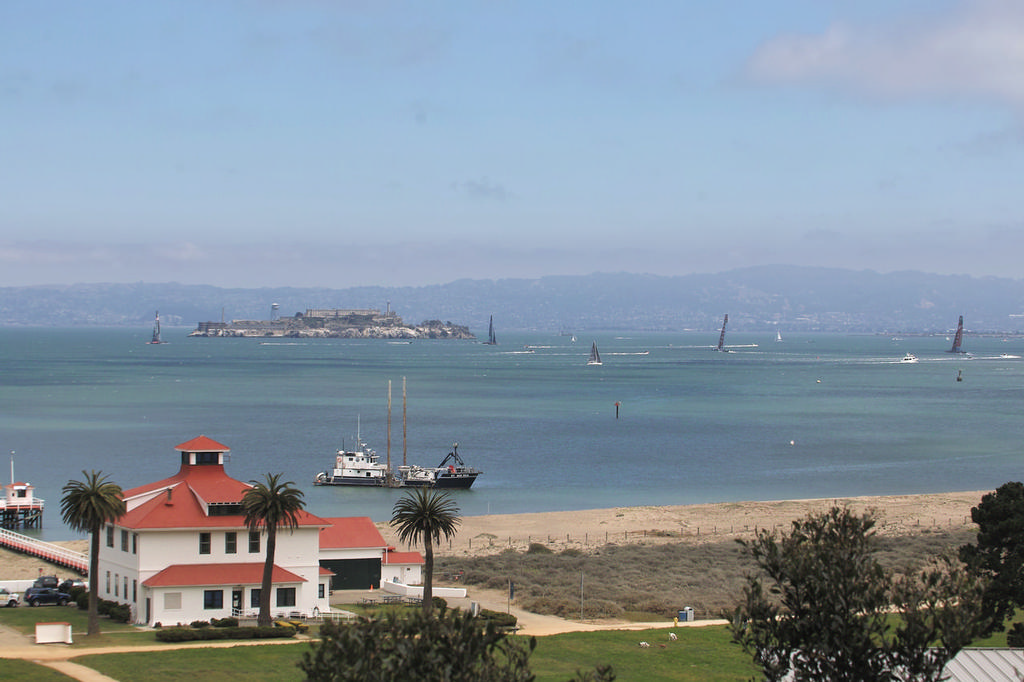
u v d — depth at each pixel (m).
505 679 36.78
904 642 38.34
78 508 80.88
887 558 117.62
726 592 107.06
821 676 38.88
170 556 89.75
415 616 37.78
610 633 86.88
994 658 56.62
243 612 89.31
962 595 38.72
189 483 94.88
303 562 92.75
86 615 91.19
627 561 125.00
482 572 116.81
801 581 39.34
